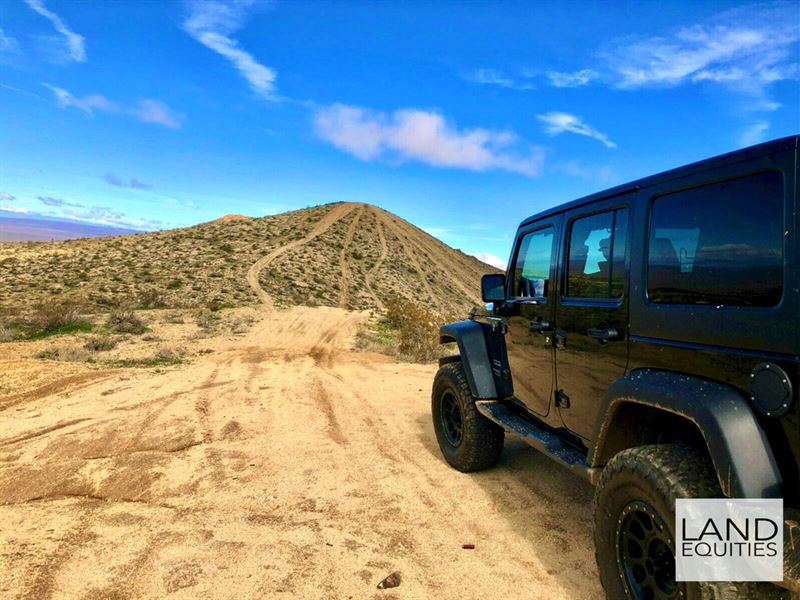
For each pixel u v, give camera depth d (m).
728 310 2.00
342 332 21.02
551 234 3.53
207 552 3.13
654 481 2.03
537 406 3.62
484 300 3.99
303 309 31.92
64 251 58.34
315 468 4.70
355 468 4.69
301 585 2.78
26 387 8.77
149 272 46.41
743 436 1.81
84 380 9.37
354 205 111.31
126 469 4.69
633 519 2.22
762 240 1.91
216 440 5.61
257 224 80.94
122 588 2.73
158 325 21.31
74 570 2.90
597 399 2.90
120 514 3.73
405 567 2.98
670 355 2.30
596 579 2.86
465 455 4.39
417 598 2.68
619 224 2.79
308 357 13.56
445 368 4.71
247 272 50.34
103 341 15.01
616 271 2.76
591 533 3.40
